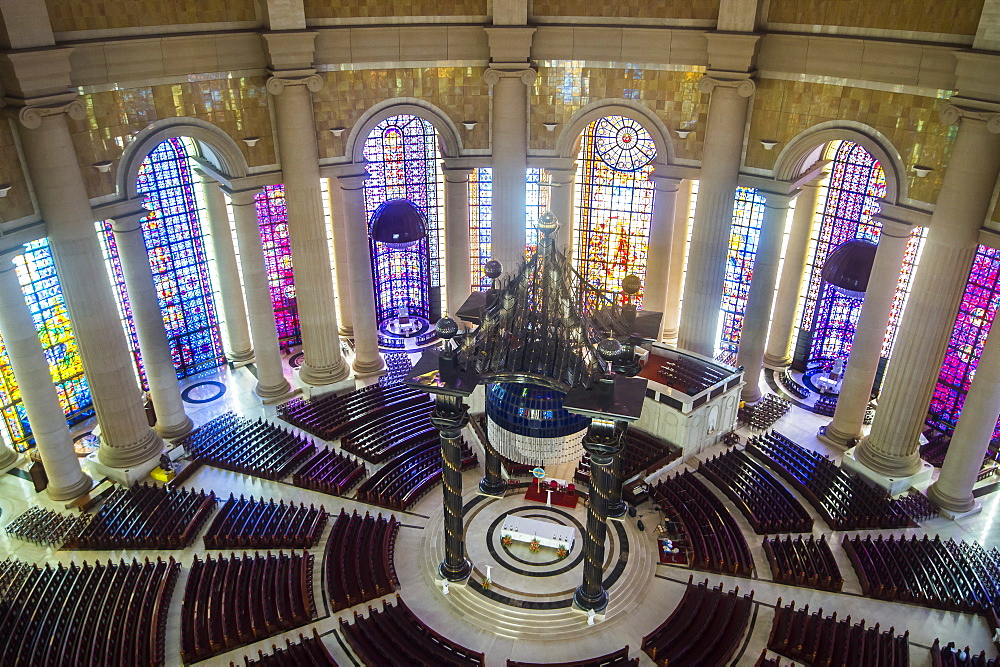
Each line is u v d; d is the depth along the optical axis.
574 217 38.56
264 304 33.00
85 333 26.97
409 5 29.33
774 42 26.92
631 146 35.69
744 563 25.88
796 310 36.94
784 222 30.06
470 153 32.62
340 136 30.88
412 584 25.53
